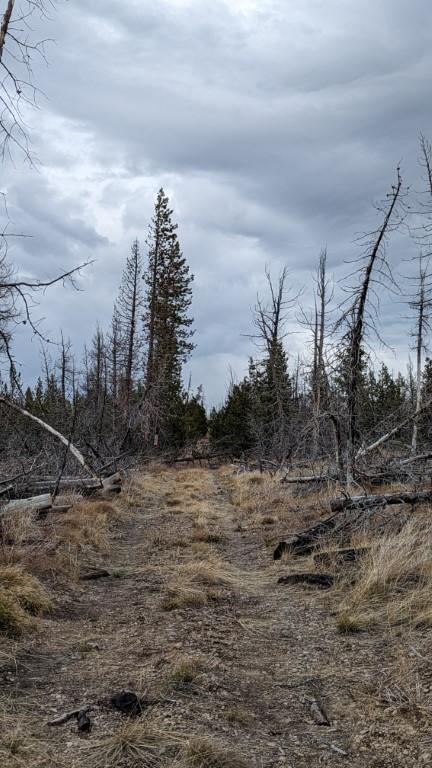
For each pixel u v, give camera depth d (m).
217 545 10.80
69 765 3.29
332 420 13.01
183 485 22.45
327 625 6.01
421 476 12.22
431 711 3.92
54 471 15.51
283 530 11.51
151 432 34.72
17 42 8.41
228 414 37.47
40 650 5.19
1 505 10.52
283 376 28.03
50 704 4.08
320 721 3.94
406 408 13.72
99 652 5.20
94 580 8.02
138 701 4.06
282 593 7.41
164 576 8.13
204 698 4.23
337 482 12.96
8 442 15.45
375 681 4.51
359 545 8.55
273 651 5.37
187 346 40.53
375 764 3.41
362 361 13.03
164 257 39.31
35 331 10.24
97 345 38.56
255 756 3.48
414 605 6.04
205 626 5.88
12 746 3.44
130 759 3.35
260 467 23.53
